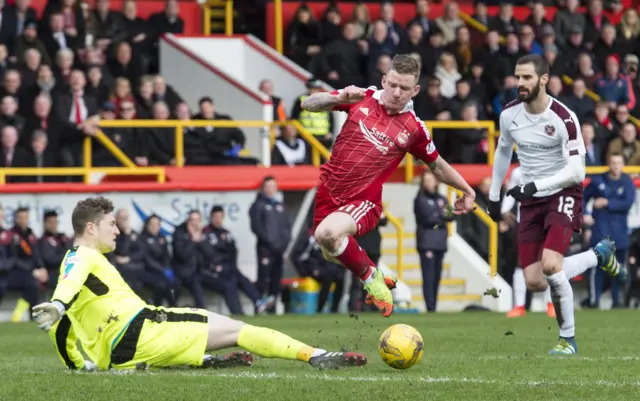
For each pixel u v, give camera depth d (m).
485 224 37.41
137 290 32.31
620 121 42.19
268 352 15.93
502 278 36.62
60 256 32.06
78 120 35.78
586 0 48.41
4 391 13.85
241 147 37.78
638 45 46.97
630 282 36.97
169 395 13.44
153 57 42.22
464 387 14.23
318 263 34.41
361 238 33.66
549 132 19.17
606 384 14.59
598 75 44.72
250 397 13.30
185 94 41.00
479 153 39.44
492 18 46.16
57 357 19.30
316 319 29.89
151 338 15.66
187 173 35.72
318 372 15.83
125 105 36.84
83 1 40.34
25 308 31.72
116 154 35.69
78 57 38.62
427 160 17.09
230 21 45.19
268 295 33.81
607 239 21.14
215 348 15.93
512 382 14.77
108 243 15.80
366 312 34.03
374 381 14.75
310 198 35.75
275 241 33.50
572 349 19.12
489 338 22.81
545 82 19.00
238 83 39.53
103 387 14.04
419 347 16.09
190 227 33.09
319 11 46.81
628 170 38.88
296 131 37.91
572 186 19.28
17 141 34.94
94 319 15.64
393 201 37.88
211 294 34.22
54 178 35.28
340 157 16.77
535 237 19.84
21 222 31.77
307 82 39.19
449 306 36.19
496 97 42.22
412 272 37.41
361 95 16.41
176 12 42.81
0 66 36.91
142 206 33.88
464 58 42.91
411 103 16.88
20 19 39.09
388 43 42.31
